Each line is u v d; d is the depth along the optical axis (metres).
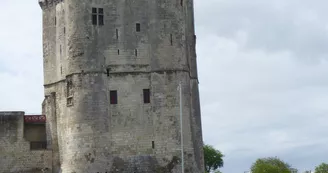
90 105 74.94
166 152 75.25
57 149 79.56
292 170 150.75
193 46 85.75
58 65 81.50
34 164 79.12
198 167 81.62
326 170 167.50
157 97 76.38
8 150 79.00
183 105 76.56
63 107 78.75
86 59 75.81
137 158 74.88
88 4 76.75
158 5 77.75
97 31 76.69
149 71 76.94
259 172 141.38
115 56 76.75
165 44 77.25
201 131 83.62
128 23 77.50
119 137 75.25
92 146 74.12
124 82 76.44
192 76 84.69
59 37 81.50
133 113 76.00
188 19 85.81
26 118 81.50
